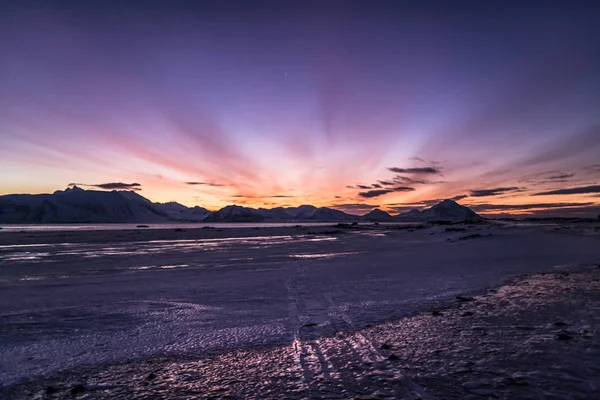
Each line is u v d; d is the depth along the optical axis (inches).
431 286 498.9
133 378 218.7
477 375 200.8
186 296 473.1
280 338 289.1
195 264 860.0
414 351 245.8
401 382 196.7
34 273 741.9
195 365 237.5
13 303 446.0
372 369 217.6
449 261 804.0
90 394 197.9
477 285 493.4
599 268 610.2
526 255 868.0
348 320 336.2
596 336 259.1
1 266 867.4
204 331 316.2
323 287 517.0
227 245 1577.3
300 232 3211.1
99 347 279.4
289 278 612.7
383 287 502.6
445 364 219.6
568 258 779.4
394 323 320.5
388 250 1178.0
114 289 535.8
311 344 271.3
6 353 267.6
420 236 1843.0
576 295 400.2
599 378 191.3
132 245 1638.8
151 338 299.4
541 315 323.6
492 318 320.8
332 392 188.7
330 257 979.9
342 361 233.8
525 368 207.6
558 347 239.8
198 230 4067.4
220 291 502.9
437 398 175.6
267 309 392.5
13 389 206.8
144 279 632.4
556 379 191.5
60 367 239.5
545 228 1546.5
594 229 1362.0
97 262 929.5
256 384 203.8
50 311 400.2
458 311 353.4
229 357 250.4
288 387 197.9
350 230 3481.8
